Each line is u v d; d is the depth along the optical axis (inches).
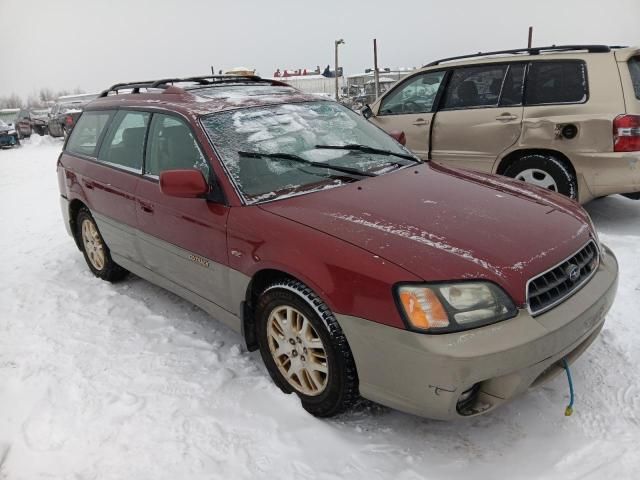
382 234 97.5
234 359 130.0
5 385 123.2
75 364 130.4
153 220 140.3
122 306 163.9
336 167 127.4
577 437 98.5
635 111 188.7
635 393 109.5
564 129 199.8
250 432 103.7
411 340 85.9
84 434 104.8
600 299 99.8
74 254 220.8
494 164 221.0
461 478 90.7
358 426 104.7
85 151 182.1
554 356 91.0
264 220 109.3
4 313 163.2
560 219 109.0
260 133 132.3
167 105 144.6
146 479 92.9
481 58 229.1
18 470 96.3
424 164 142.4
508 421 103.6
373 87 869.2
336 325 97.0
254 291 116.0
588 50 203.8
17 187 421.1
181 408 111.6
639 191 193.6
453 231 98.5
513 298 88.4
